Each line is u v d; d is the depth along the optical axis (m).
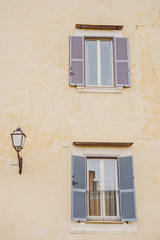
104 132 8.44
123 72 8.90
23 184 7.97
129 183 7.98
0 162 8.10
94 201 8.07
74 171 8.00
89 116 8.53
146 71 9.01
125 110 8.63
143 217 7.86
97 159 8.39
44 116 8.48
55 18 9.31
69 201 7.89
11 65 8.84
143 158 8.30
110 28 9.23
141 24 9.42
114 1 9.59
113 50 9.15
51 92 8.68
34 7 9.38
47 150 8.24
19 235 7.61
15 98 8.59
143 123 8.56
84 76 8.88
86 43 9.31
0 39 9.05
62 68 8.91
